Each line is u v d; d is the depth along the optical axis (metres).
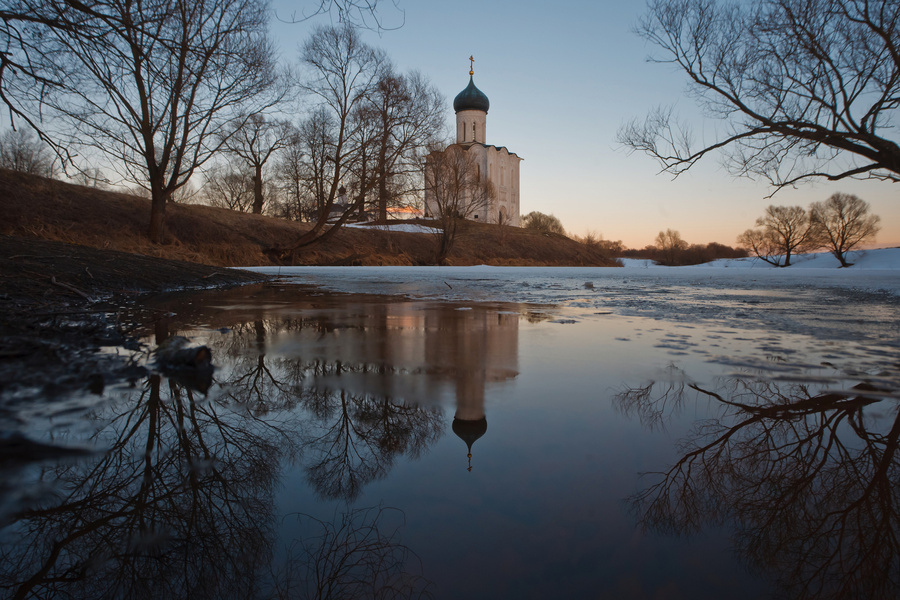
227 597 0.91
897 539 1.11
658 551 1.06
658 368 2.64
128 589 0.97
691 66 12.55
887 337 3.58
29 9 4.24
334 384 2.30
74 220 19.25
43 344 2.84
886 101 10.48
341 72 21.36
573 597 0.92
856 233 50.28
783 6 11.04
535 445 1.61
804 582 0.97
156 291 6.59
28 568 1.02
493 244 42.88
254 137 32.59
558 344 3.32
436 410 1.96
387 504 1.25
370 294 7.54
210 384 2.27
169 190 18.92
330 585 0.96
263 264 22.94
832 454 1.55
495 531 1.14
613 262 56.66
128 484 1.35
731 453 1.55
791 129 11.55
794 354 2.99
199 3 6.50
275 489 1.35
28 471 1.39
